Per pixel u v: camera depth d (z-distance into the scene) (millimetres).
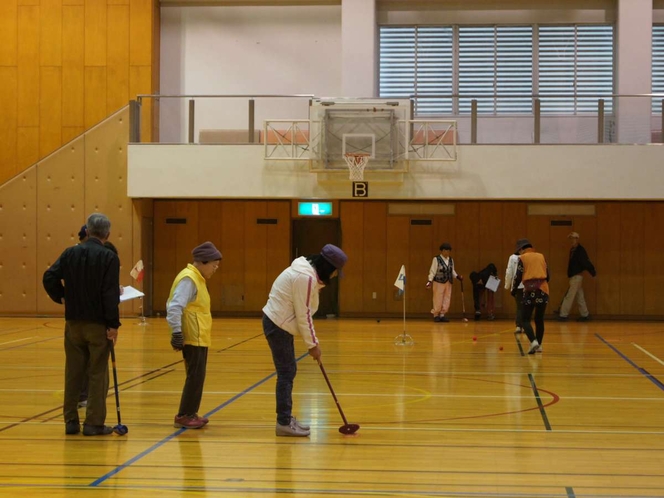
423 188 16234
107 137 17609
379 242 18516
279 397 6051
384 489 4570
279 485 4656
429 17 19859
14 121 19672
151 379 9062
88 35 19625
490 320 17828
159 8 20125
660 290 18062
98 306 5965
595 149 15938
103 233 6105
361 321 17719
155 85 19812
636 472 4973
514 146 16094
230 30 20188
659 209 18094
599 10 19578
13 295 17875
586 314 17828
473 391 8336
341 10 19844
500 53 19766
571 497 4422
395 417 6852
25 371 9789
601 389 8484
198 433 6152
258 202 18641
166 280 18672
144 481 4750
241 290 18656
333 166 16141
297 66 20109
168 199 18672
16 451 5527
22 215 17828
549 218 18250
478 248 18359
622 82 18891
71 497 4395
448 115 16328
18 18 19688
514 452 5523
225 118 16656
